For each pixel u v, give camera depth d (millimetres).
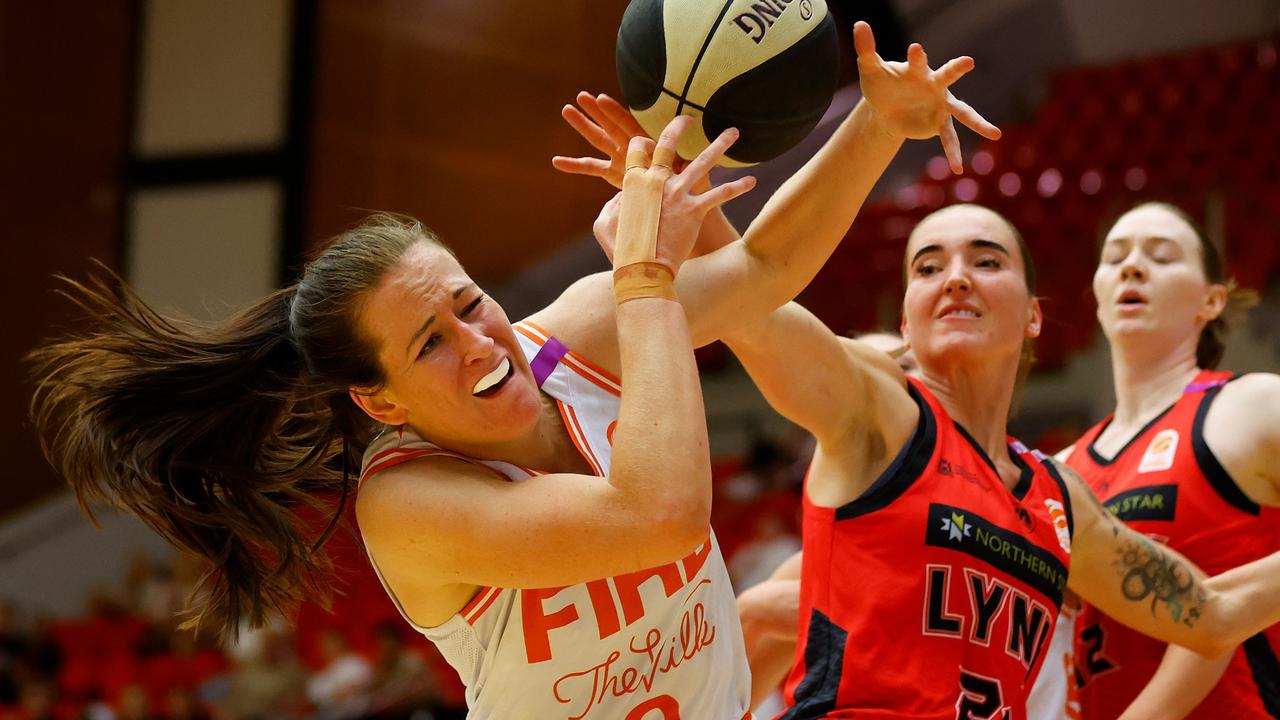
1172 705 3611
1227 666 3771
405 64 15938
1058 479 3467
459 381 2410
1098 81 16922
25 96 15688
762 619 3826
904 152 17078
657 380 2316
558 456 2617
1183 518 3891
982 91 17734
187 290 15500
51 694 11633
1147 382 4227
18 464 15305
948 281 3441
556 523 2275
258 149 15453
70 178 15734
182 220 15609
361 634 11945
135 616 13406
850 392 3242
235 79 15641
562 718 2584
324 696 9875
